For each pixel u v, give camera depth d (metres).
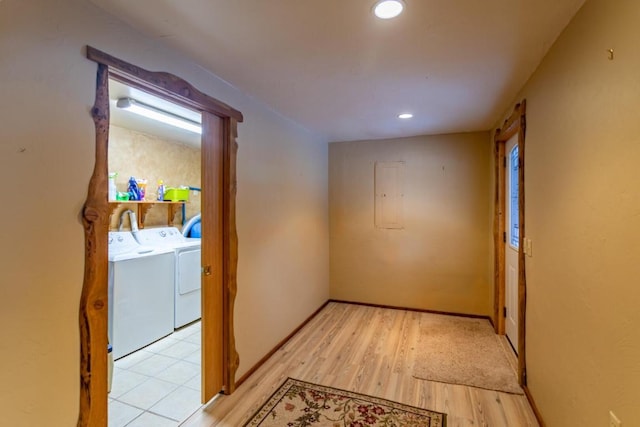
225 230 2.29
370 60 1.92
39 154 1.21
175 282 3.44
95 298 1.40
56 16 1.25
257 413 2.08
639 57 1.02
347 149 4.27
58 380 1.29
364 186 4.21
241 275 2.45
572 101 1.52
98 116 1.40
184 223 4.21
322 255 4.17
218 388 2.27
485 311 3.78
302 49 1.78
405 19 1.49
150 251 3.21
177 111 2.88
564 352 1.63
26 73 1.17
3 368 1.13
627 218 1.10
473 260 3.81
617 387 1.17
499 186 3.30
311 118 3.16
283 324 3.12
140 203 3.58
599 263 1.29
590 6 1.34
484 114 3.04
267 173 2.82
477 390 2.33
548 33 1.63
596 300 1.32
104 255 1.44
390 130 3.68
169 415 2.06
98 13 1.40
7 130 1.12
